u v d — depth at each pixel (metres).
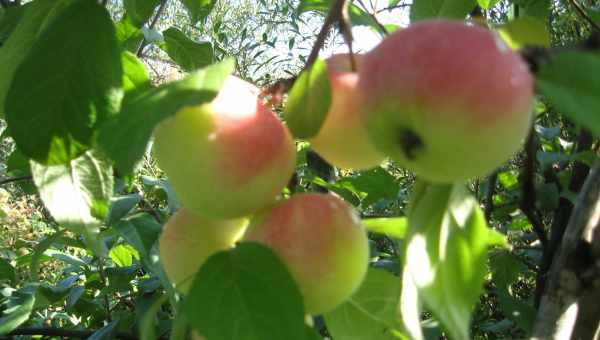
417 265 0.22
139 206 0.63
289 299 0.23
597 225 0.41
